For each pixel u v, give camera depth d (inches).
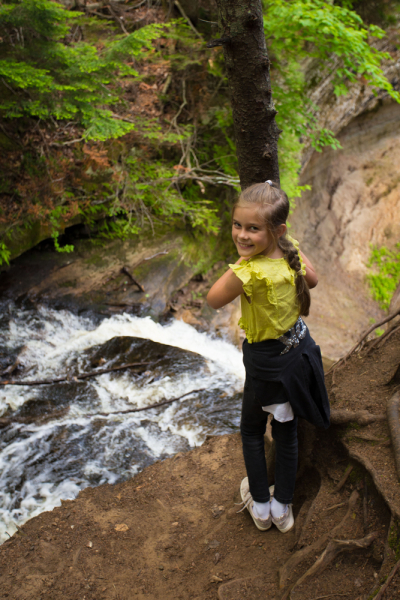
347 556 75.9
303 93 320.2
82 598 86.8
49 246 287.6
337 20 247.4
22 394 202.1
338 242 465.1
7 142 230.8
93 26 245.4
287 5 250.7
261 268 69.0
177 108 309.9
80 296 271.4
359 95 388.5
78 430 183.0
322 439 94.7
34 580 91.3
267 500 90.5
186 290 310.5
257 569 85.4
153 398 205.6
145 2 297.4
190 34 284.7
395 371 99.7
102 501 113.7
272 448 101.0
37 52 189.2
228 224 347.3
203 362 232.2
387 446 84.6
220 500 107.6
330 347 384.8
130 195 277.3
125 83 264.1
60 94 202.5
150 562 93.5
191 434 183.8
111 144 261.0
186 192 327.3
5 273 270.5
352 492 84.4
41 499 150.6
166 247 309.1
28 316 253.3
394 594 63.0
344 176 478.9
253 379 78.0
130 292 281.7
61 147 248.2
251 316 73.6
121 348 238.7
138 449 174.6
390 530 70.9
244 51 78.3
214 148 323.6
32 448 172.6
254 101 82.2
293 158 328.2
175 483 116.0
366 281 446.9
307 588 73.6
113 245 299.9
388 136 484.4
